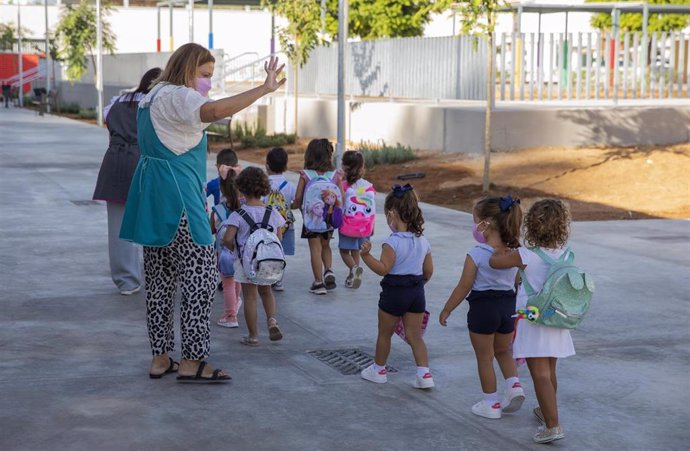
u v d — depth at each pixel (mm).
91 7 56688
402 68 25625
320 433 5148
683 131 21797
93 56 55562
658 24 39688
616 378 6277
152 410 5465
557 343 4973
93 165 20781
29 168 19906
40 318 7594
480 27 16156
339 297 8594
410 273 5887
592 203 15344
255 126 30906
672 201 15375
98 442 4930
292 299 8477
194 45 5793
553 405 5008
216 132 30828
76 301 8211
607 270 9906
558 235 4961
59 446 4859
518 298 5051
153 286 6062
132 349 6766
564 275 4820
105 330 7273
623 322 7785
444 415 5504
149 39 68000
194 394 5781
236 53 68938
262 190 6754
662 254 10844
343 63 18031
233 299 7453
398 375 6273
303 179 8586
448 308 5441
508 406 5461
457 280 9289
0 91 70000
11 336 7023
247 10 71500
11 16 72312
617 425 5391
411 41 25172
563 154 19781
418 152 22156
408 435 5160
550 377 5199
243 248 6684
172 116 5641
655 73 25031
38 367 6266
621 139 21312
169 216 5734
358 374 6277
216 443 4961
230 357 6621
